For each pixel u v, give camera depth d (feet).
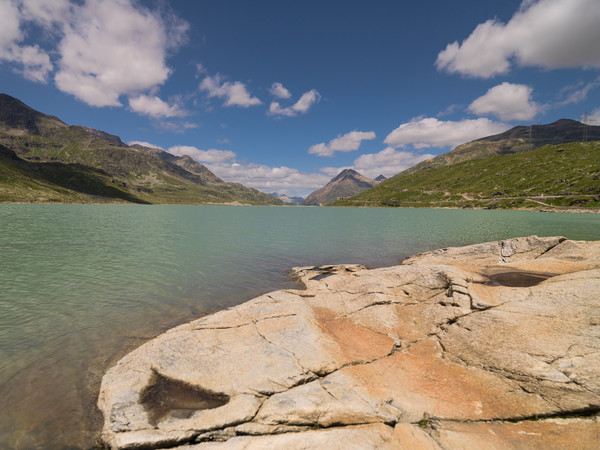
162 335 48.06
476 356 38.52
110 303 68.85
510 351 37.29
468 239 188.55
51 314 61.31
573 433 26.04
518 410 29.53
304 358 39.27
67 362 43.91
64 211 453.17
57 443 29.63
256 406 31.22
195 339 43.88
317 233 224.33
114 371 38.78
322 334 46.42
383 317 53.52
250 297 77.05
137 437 28.37
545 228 257.14
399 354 41.78
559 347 35.53
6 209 442.09
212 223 312.09
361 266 104.78
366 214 576.61
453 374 36.19
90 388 37.86
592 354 33.04
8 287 77.36
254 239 185.37
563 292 47.11
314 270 100.22
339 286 70.85
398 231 239.30
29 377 39.81
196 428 29.09
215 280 90.94
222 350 41.14
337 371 37.01
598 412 27.37
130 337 52.75
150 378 36.19
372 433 27.25
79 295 73.15
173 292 78.54
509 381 33.27
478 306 49.29
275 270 105.50
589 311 40.09
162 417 30.48
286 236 203.41
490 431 27.45
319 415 29.96
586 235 204.03
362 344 44.93
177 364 38.45
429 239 188.85
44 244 141.90
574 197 570.05
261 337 44.50
